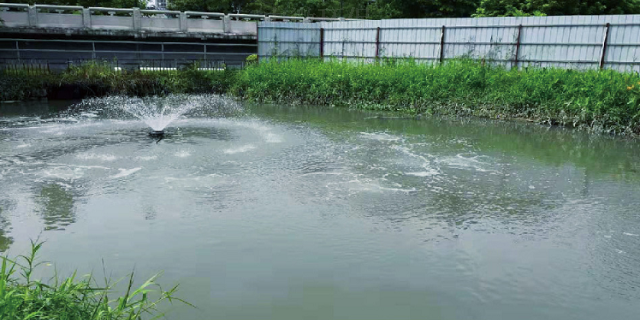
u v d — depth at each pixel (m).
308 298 2.96
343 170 5.99
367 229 4.07
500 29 13.45
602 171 6.15
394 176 5.77
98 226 4.04
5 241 3.71
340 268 3.36
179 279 3.17
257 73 13.74
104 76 13.73
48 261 3.38
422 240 3.87
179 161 6.23
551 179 5.73
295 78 13.12
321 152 6.96
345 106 12.22
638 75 10.18
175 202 4.66
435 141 7.93
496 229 4.13
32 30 16.39
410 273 3.31
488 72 11.73
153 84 14.21
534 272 3.36
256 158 6.50
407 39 15.27
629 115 8.68
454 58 13.62
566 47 12.49
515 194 5.12
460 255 3.60
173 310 2.80
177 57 19.33
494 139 8.16
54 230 3.94
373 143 7.67
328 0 28.59
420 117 10.51
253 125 9.16
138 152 6.68
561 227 4.20
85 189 5.02
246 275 3.23
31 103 12.27
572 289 3.14
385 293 3.04
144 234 3.88
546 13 20.33
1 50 16.36
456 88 11.32
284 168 6.02
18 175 5.50
